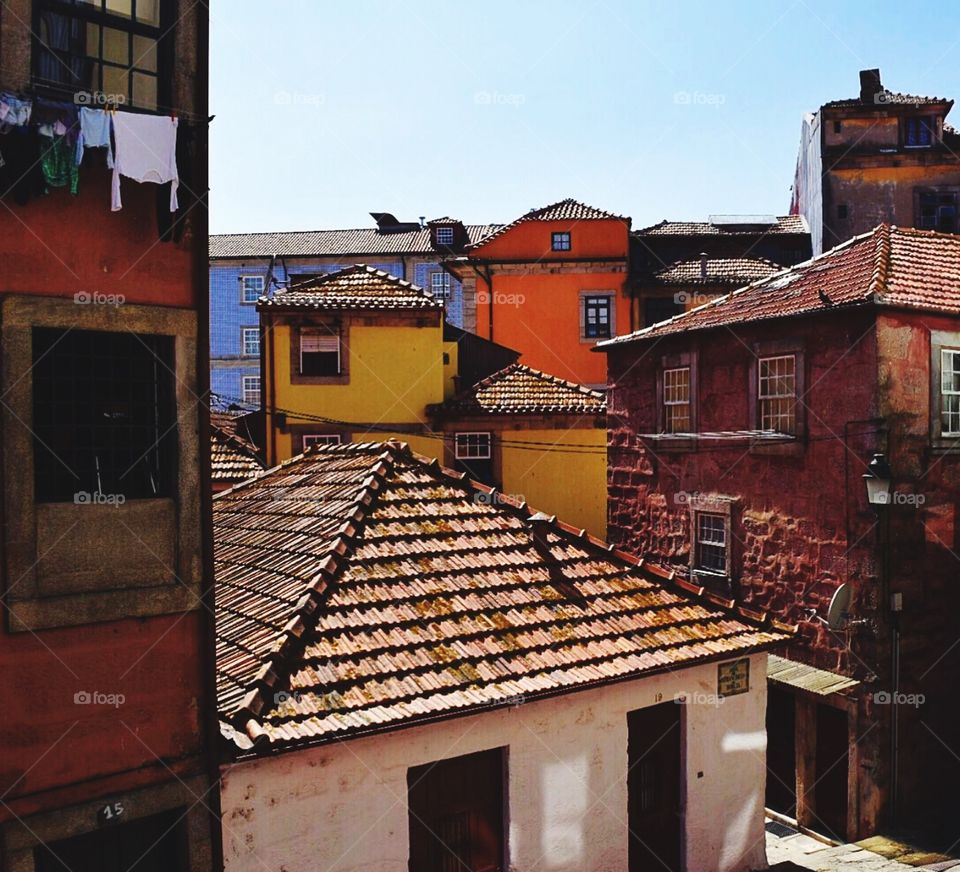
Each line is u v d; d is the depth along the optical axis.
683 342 15.41
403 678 6.86
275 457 20.78
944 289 12.62
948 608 12.66
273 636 6.96
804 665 12.90
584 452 21.33
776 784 13.51
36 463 5.76
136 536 6.06
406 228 41.03
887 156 24.98
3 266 5.54
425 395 21.23
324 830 6.44
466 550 8.66
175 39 6.22
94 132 5.67
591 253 27.80
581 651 7.82
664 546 16.03
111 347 6.11
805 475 12.95
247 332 39.19
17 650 5.55
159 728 6.07
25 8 5.60
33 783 5.57
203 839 6.12
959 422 12.63
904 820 12.16
